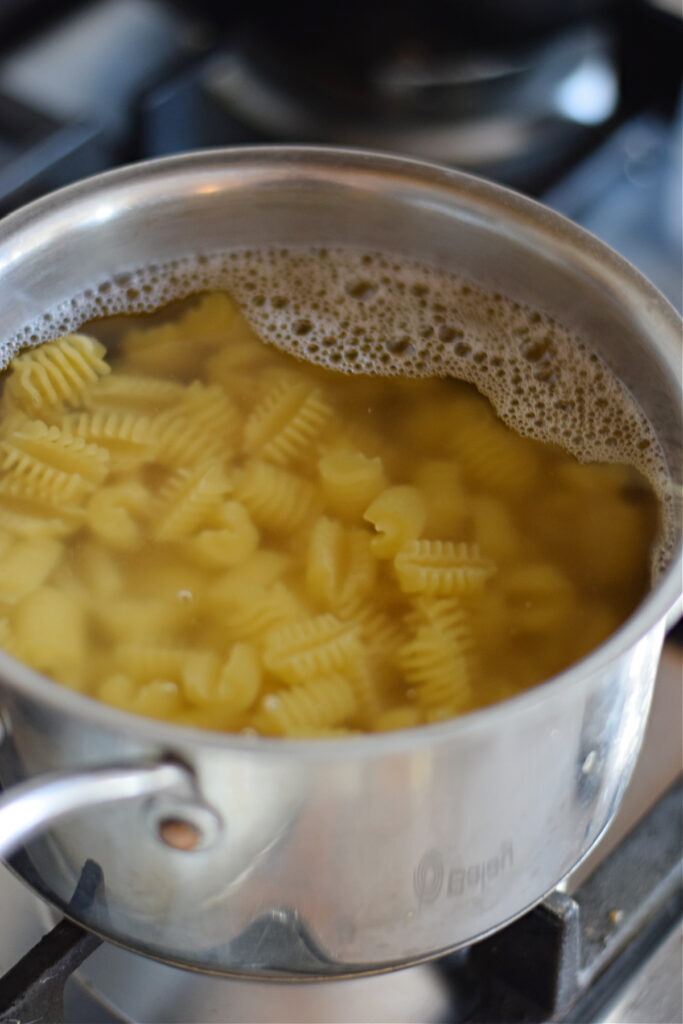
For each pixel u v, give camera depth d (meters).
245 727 0.48
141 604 0.51
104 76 0.94
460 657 0.50
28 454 0.55
